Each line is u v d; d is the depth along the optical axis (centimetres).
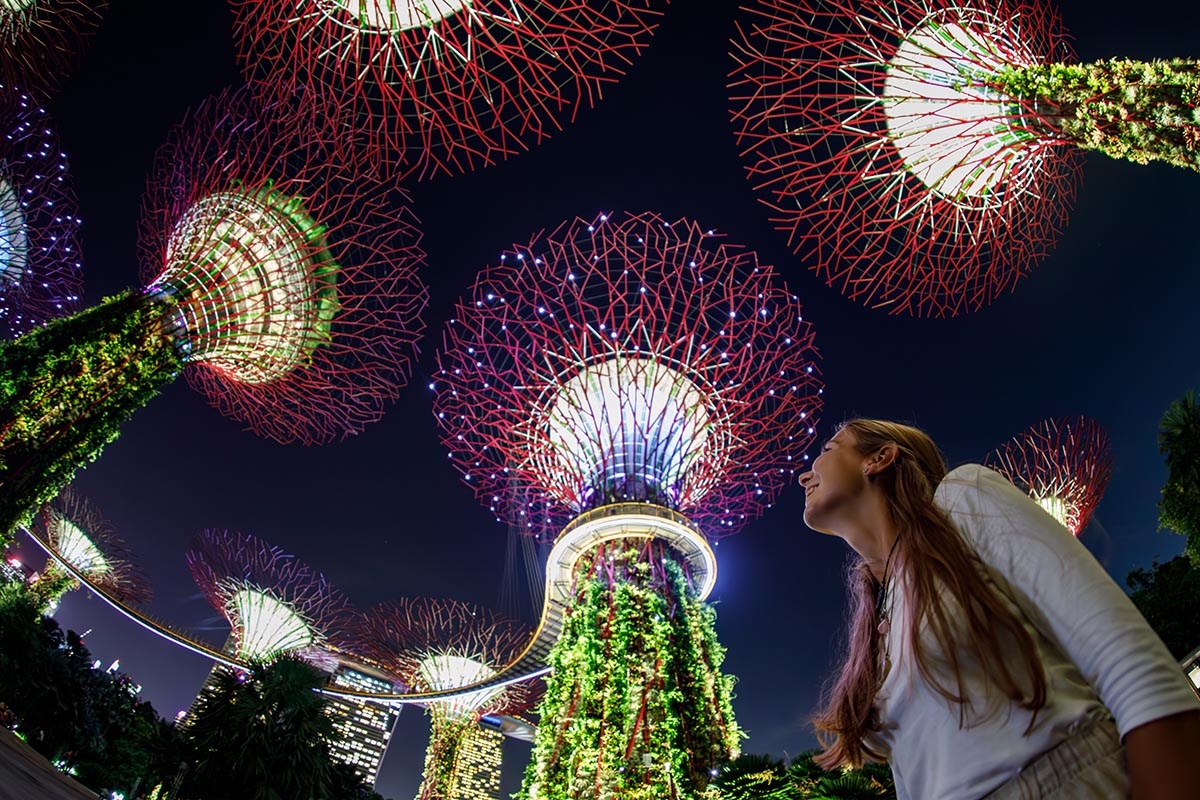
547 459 2720
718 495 2812
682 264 2591
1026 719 124
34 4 2498
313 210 2552
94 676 3781
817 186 1591
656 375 2656
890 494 185
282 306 2570
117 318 2311
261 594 4447
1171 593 2827
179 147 2588
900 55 1424
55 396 2155
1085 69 1252
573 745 2141
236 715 2353
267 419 3038
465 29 1612
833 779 1083
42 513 4772
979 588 138
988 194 1536
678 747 2092
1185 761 103
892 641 158
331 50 1717
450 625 4547
